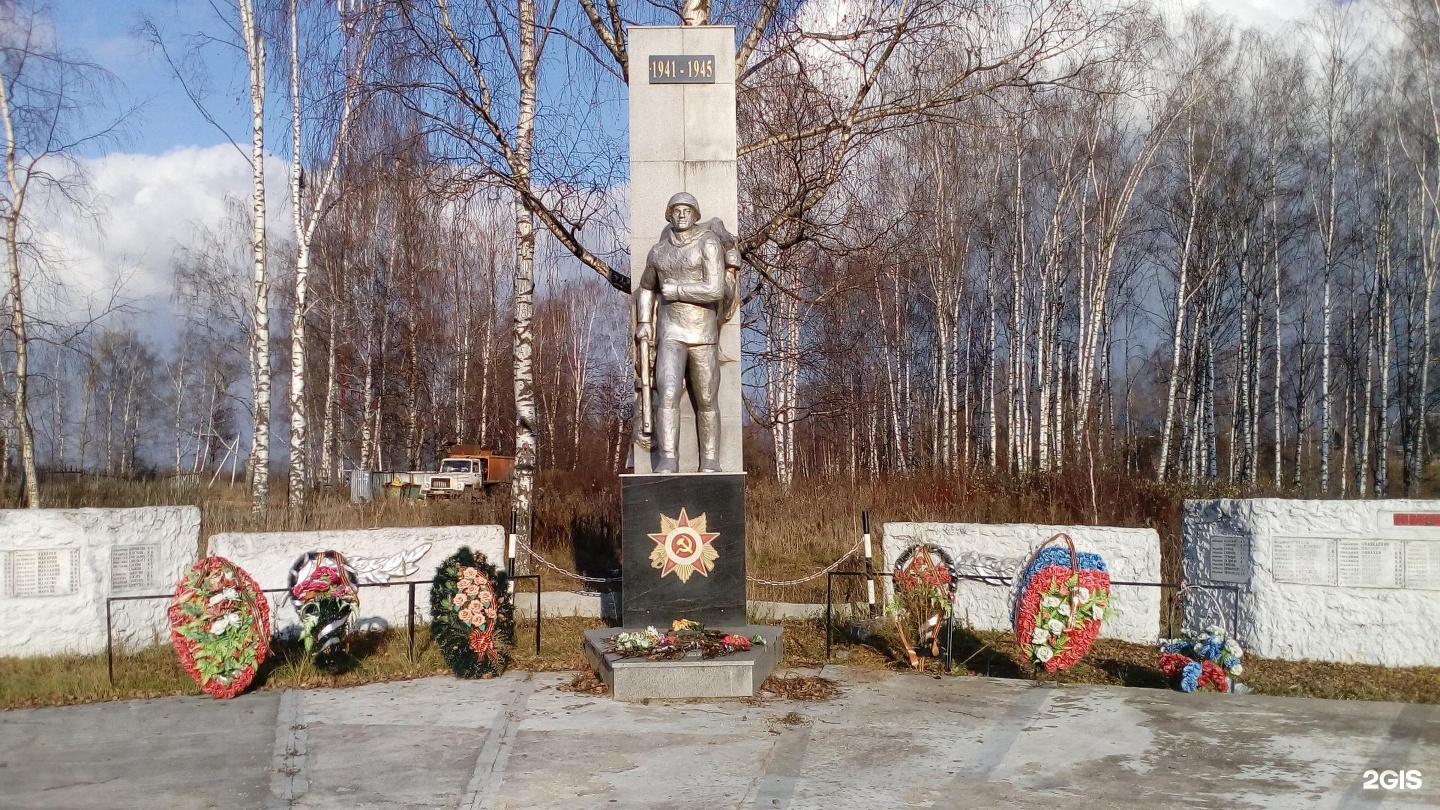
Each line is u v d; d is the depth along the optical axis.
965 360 31.91
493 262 23.84
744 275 14.77
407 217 13.85
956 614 11.32
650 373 9.75
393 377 31.78
